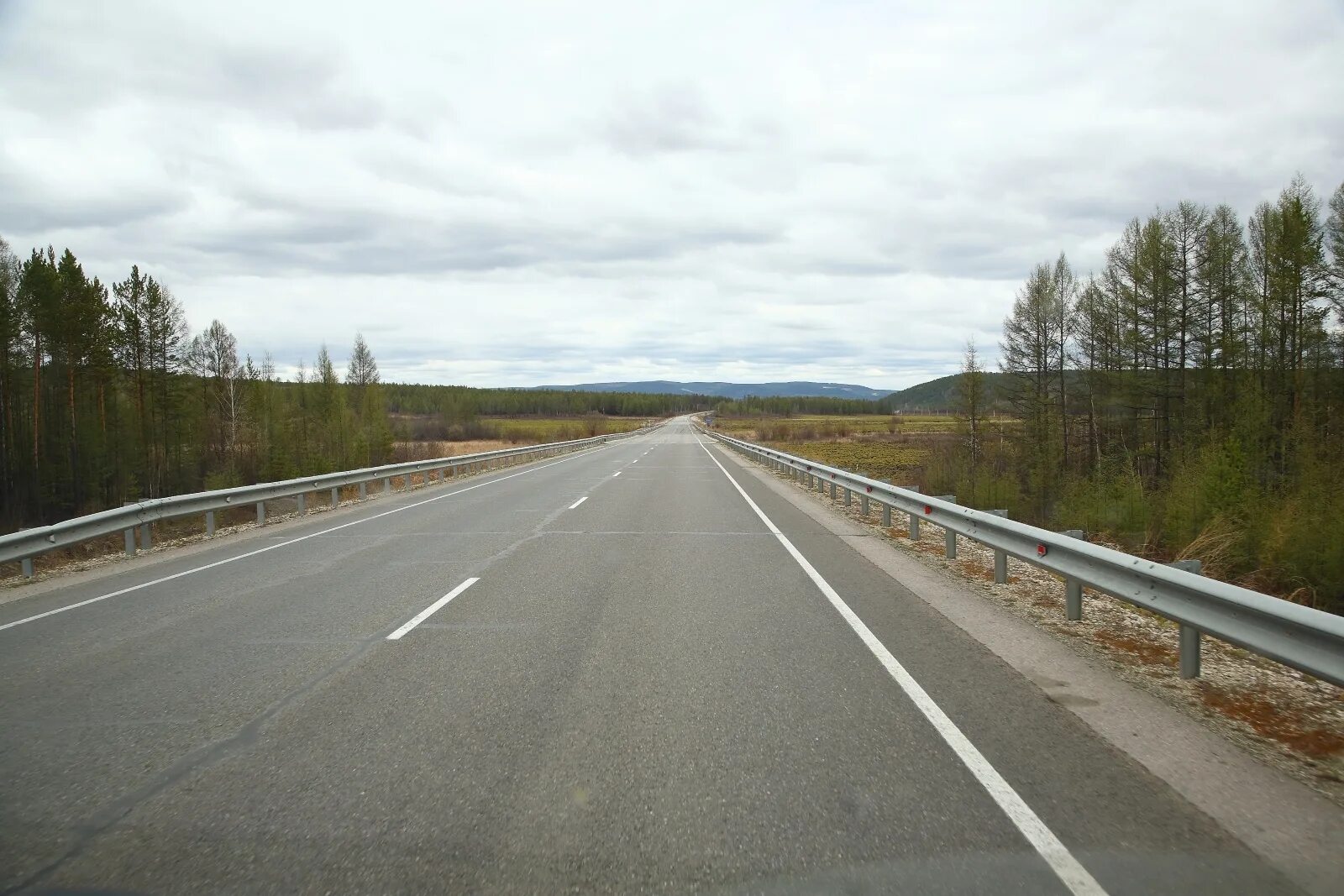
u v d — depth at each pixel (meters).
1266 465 29.77
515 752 4.16
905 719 4.62
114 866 3.10
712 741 4.29
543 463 36.56
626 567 9.90
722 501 18.44
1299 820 3.43
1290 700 5.12
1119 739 4.33
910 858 3.09
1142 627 6.93
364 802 3.61
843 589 8.45
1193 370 41.09
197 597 8.49
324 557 11.05
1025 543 7.84
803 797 3.62
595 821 3.40
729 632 6.65
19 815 3.54
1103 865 3.05
